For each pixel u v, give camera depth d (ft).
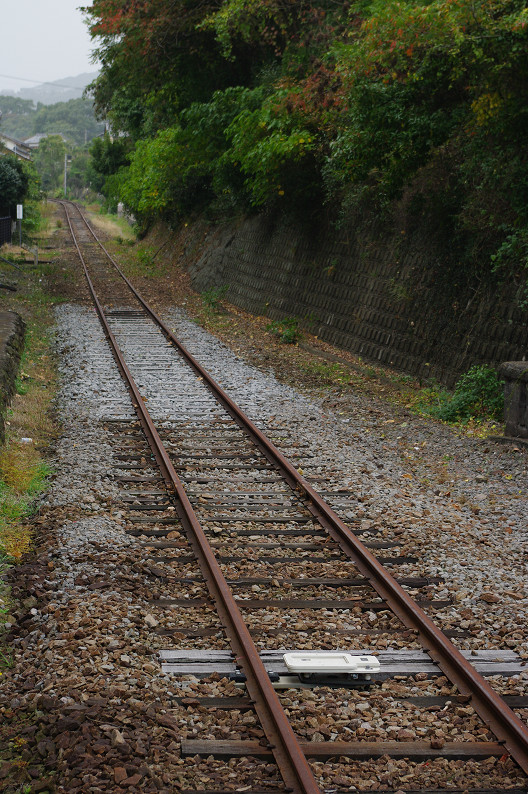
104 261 130.11
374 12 46.21
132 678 17.16
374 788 14.12
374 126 48.47
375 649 19.17
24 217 169.37
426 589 22.72
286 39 78.23
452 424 43.14
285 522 27.71
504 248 42.55
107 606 20.39
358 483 32.09
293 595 22.16
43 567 22.80
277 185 71.15
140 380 48.96
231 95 79.82
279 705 15.71
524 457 35.86
